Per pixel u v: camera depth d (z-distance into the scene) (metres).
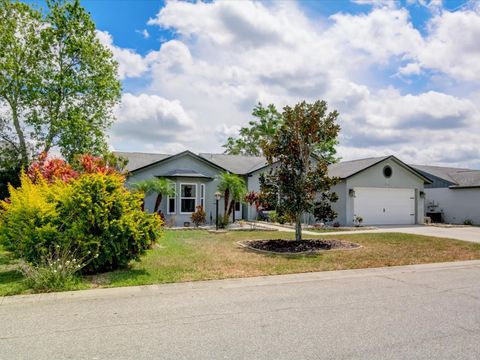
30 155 21.14
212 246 11.35
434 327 4.31
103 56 22.73
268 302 5.39
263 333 4.08
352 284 6.67
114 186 7.57
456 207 25.11
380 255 9.92
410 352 3.58
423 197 23.25
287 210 11.69
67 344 3.74
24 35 21.08
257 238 13.72
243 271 7.58
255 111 41.56
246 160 26.00
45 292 5.75
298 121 11.68
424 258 9.55
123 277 6.83
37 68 21.09
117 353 3.53
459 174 26.98
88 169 11.66
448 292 6.07
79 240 6.86
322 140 11.95
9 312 4.82
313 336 4.00
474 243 12.82
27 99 20.64
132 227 7.32
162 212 19.45
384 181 21.95
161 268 7.72
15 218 6.95
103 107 22.89
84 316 4.67
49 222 6.93
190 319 4.57
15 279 6.58
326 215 11.88
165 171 20.30
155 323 4.41
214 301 5.43
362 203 21.28
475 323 4.46
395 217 22.33
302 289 6.25
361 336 4.00
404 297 5.72
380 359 3.41
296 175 11.79
